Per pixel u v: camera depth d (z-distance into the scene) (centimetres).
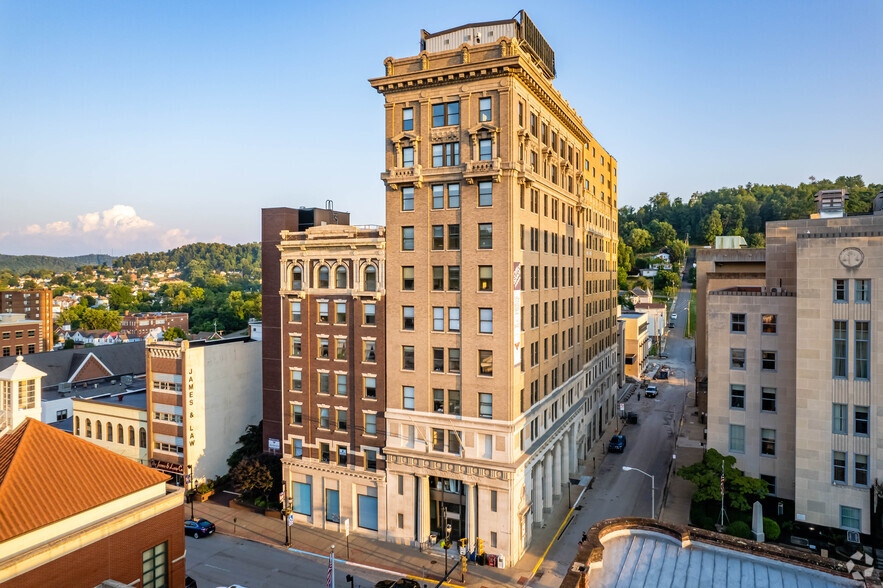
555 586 4206
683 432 8131
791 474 5053
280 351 5916
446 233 4778
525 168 4734
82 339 18412
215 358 6288
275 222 5866
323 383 5372
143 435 6312
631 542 2883
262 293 5962
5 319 12438
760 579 2519
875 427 4438
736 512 5128
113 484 3011
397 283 4966
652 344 15512
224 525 5378
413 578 4309
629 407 9944
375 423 5119
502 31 5044
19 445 2895
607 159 8838
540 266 5388
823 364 4612
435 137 4797
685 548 2802
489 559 4534
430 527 4931
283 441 5572
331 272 5297
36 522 2594
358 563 4606
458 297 4722
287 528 4938
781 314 5069
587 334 7456
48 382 8656
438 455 4750
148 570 3084
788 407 5053
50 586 2581
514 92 4597
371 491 5134
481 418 4644
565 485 6200
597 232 7875
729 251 8956
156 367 6131
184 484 5956
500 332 4553
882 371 4412
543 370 5522
